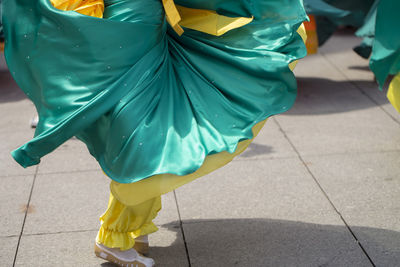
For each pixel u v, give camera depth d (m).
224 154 2.88
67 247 3.51
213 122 2.90
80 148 5.08
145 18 2.80
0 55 8.44
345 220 3.74
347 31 9.33
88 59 2.70
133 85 2.78
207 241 3.54
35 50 2.71
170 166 2.72
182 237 3.60
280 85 3.05
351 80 6.96
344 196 4.08
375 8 5.80
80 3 2.71
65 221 3.82
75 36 2.65
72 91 2.73
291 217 3.80
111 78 2.74
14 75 2.84
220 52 2.99
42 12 2.64
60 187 4.32
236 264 3.29
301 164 4.64
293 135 5.29
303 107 6.08
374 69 3.99
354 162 4.66
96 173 4.56
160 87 2.90
